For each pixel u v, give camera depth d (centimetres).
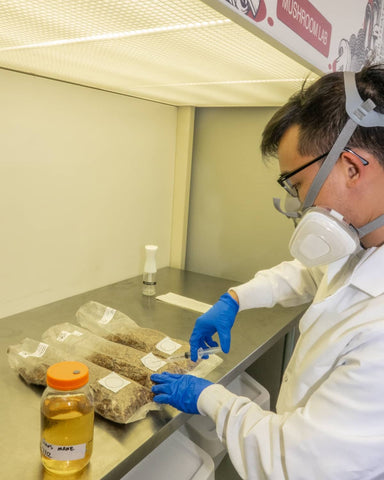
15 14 77
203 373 124
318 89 85
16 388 112
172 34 84
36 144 151
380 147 79
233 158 209
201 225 226
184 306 178
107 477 85
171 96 180
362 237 92
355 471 76
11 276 153
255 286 144
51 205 162
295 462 79
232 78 128
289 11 92
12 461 87
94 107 170
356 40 146
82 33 87
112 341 135
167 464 127
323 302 99
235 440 90
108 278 197
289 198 100
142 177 203
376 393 75
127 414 98
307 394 95
